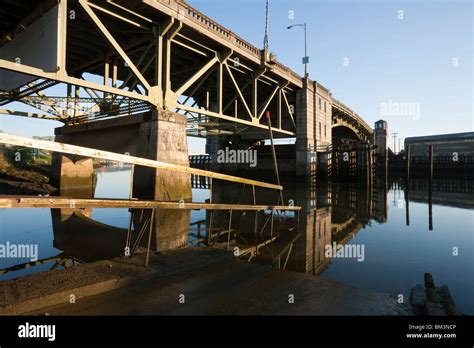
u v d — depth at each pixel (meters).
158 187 16.67
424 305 4.48
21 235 9.89
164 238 9.59
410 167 56.06
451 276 6.84
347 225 13.71
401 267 7.45
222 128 35.97
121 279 4.66
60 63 14.12
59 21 14.06
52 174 25.62
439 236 11.48
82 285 4.31
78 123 24.67
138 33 19.66
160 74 18.80
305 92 37.66
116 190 25.19
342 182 41.59
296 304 4.29
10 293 3.98
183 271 5.51
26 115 22.61
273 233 11.28
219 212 16.52
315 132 39.50
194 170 6.91
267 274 5.53
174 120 18.28
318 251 8.85
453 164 51.72
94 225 11.80
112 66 24.78
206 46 23.31
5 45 18.58
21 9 16.45
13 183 22.50
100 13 16.89
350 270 7.09
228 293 4.60
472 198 26.25
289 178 40.03
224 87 34.25
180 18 19.00
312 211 17.92
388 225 13.87
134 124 19.22
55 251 7.96
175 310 3.98
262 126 30.31
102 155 4.61
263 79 31.84
